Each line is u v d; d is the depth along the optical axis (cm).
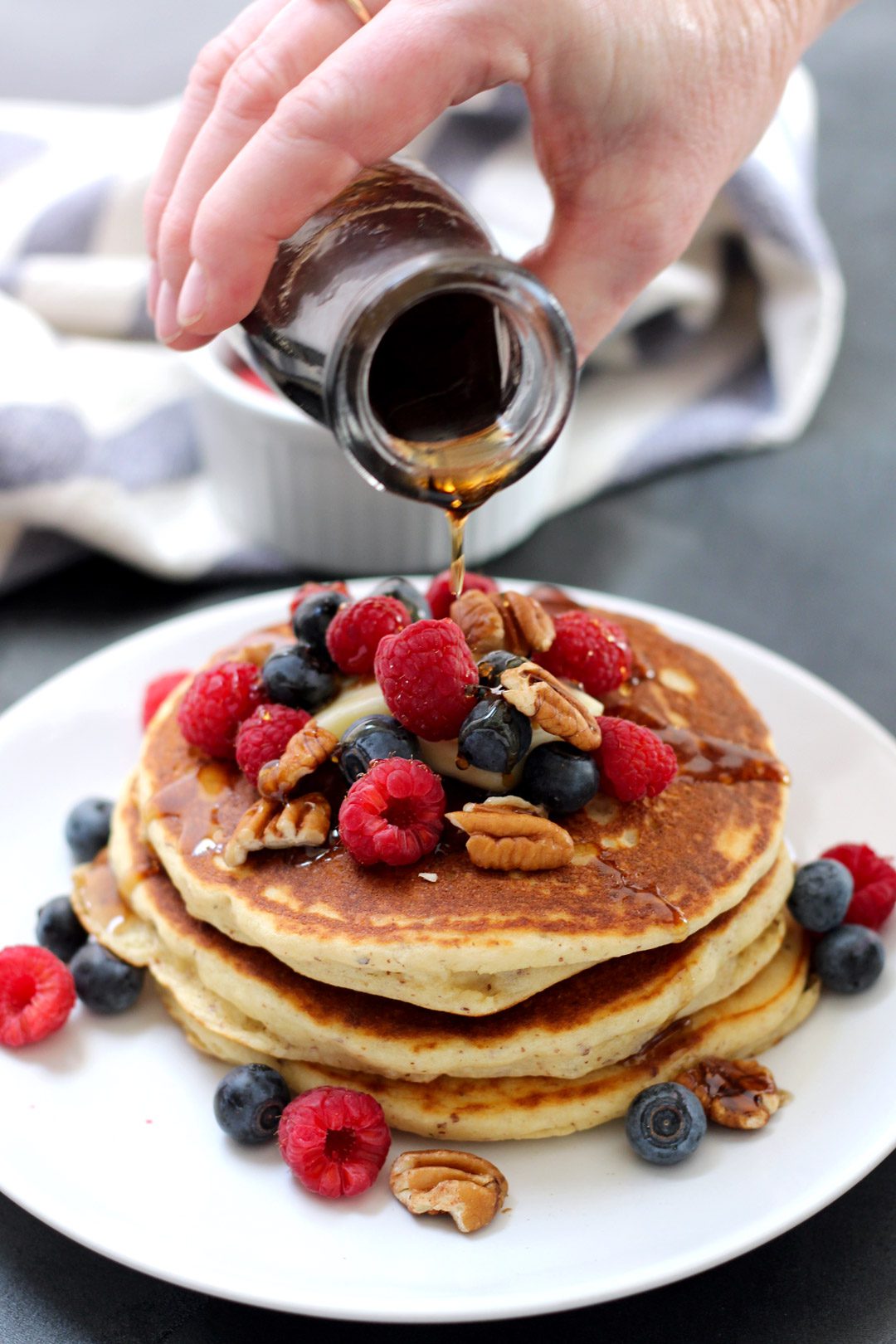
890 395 72
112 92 88
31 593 60
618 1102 41
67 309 66
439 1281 37
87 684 50
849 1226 40
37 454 58
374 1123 39
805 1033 42
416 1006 41
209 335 41
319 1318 39
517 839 40
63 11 99
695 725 45
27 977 42
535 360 37
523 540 63
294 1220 38
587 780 41
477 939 39
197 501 62
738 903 42
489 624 42
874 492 65
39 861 46
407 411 38
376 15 40
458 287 35
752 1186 39
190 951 42
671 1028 42
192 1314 39
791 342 70
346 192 39
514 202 64
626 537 63
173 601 60
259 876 41
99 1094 41
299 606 44
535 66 40
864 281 80
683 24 42
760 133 45
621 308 44
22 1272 39
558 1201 39
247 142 40
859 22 108
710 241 70
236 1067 42
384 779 40
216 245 38
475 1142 40
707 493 66
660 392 71
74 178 68
